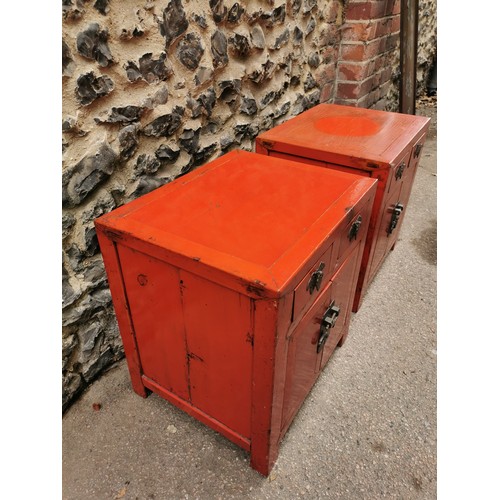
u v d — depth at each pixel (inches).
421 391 52.1
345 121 64.2
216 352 36.8
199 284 33.0
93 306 48.2
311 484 42.3
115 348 53.8
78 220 43.4
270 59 64.0
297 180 43.7
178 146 52.6
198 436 46.6
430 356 57.0
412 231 84.6
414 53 96.1
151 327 41.1
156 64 45.3
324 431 47.3
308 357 42.5
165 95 47.9
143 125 46.8
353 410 49.7
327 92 85.5
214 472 43.2
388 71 97.5
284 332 32.2
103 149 43.1
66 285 44.5
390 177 50.4
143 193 49.7
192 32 48.4
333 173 45.2
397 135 57.9
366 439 46.6
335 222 36.0
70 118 39.0
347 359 56.4
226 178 44.0
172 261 32.9
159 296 37.3
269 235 34.1
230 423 42.2
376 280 71.3
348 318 54.9
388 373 54.5
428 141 125.6
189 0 46.4
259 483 42.3
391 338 59.9
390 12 86.0
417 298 67.4
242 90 60.3
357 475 43.1
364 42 80.0
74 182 41.5
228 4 51.9
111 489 41.6
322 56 79.1
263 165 47.2
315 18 72.3
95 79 39.9
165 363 43.5
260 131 67.8
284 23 64.5
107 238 36.6
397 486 42.2
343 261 42.4
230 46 55.0
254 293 29.4
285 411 41.6
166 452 45.0
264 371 33.7
